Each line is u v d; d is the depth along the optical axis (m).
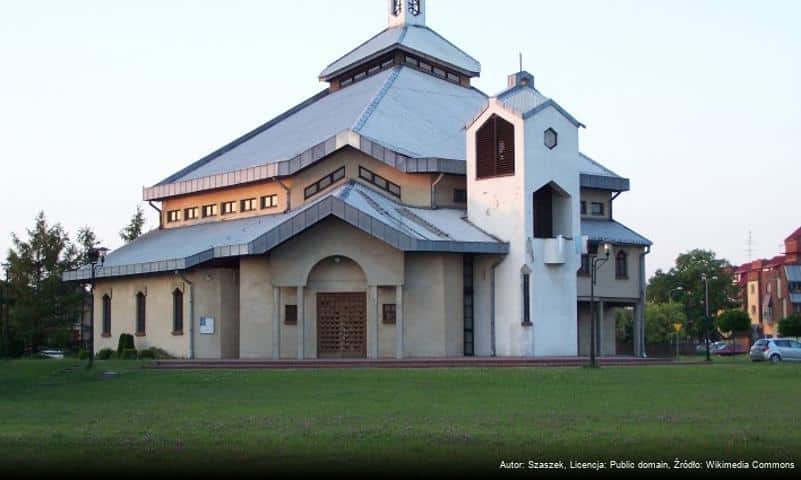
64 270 84.12
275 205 65.38
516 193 58.72
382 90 69.25
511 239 58.88
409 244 55.06
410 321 57.81
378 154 60.69
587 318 69.12
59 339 84.25
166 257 63.47
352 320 58.41
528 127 58.78
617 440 24.39
